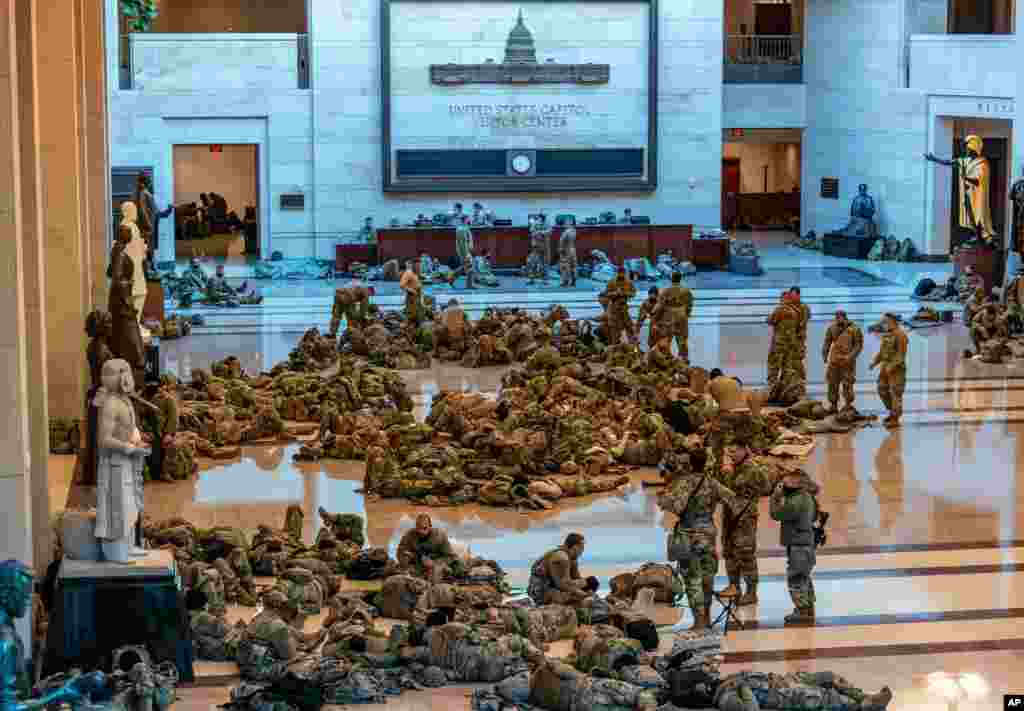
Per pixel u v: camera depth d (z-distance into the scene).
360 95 46.19
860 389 29.22
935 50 46.84
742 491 16.55
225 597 16.50
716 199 47.62
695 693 13.55
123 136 45.50
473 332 32.47
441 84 46.19
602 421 24.59
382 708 13.76
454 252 44.97
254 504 21.08
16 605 11.51
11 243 14.00
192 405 25.44
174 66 45.56
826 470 22.98
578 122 46.88
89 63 26.81
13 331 14.05
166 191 45.78
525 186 46.75
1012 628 15.98
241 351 32.75
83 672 13.98
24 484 14.18
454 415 24.36
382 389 27.11
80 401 22.00
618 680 13.88
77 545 14.47
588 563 18.31
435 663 14.56
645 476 22.72
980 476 22.55
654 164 47.12
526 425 23.52
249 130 46.22
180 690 14.10
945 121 47.09
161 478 22.39
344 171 46.38
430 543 17.34
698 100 47.34
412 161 46.38
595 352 31.41
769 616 16.39
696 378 26.39
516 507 20.97
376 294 41.06
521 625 15.30
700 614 15.82
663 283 43.72
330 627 15.38
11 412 14.11
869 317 37.56
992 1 49.75
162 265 45.03
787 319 27.41
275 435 25.17
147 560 14.41
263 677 14.32
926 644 15.49
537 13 46.41
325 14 45.84
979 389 29.22
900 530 19.72
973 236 47.44
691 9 46.97
